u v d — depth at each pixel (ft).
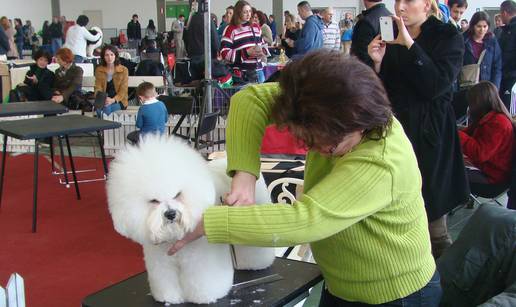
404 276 3.76
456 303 5.36
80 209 13.78
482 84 11.63
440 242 7.95
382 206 3.38
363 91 3.13
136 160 3.57
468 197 8.00
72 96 23.89
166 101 17.30
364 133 3.50
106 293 4.52
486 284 5.24
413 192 3.60
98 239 11.67
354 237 3.66
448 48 7.62
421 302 3.85
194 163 3.67
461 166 7.92
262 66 19.76
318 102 3.09
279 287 4.58
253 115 3.99
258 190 4.59
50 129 11.66
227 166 4.02
